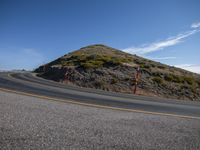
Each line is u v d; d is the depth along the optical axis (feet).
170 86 66.59
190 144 12.84
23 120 14.47
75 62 112.06
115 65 88.89
